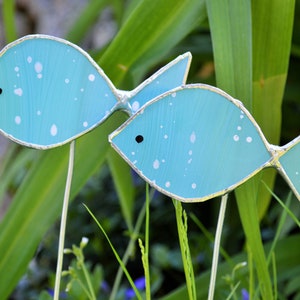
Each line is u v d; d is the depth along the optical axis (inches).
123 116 29.5
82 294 35.0
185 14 28.3
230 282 29.2
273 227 47.3
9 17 36.6
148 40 28.5
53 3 73.7
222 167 24.9
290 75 42.3
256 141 24.8
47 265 51.9
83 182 29.4
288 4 27.7
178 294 31.0
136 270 50.9
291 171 24.9
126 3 38.3
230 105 24.7
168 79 25.5
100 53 33.3
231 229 43.5
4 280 29.8
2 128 25.5
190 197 25.0
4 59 25.4
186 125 24.8
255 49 28.3
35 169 29.8
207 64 47.2
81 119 25.5
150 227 51.8
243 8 26.8
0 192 37.1
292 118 44.6
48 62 25.4
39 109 25.5
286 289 34.9
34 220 29.7
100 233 52.8
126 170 35.0
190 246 44.7
